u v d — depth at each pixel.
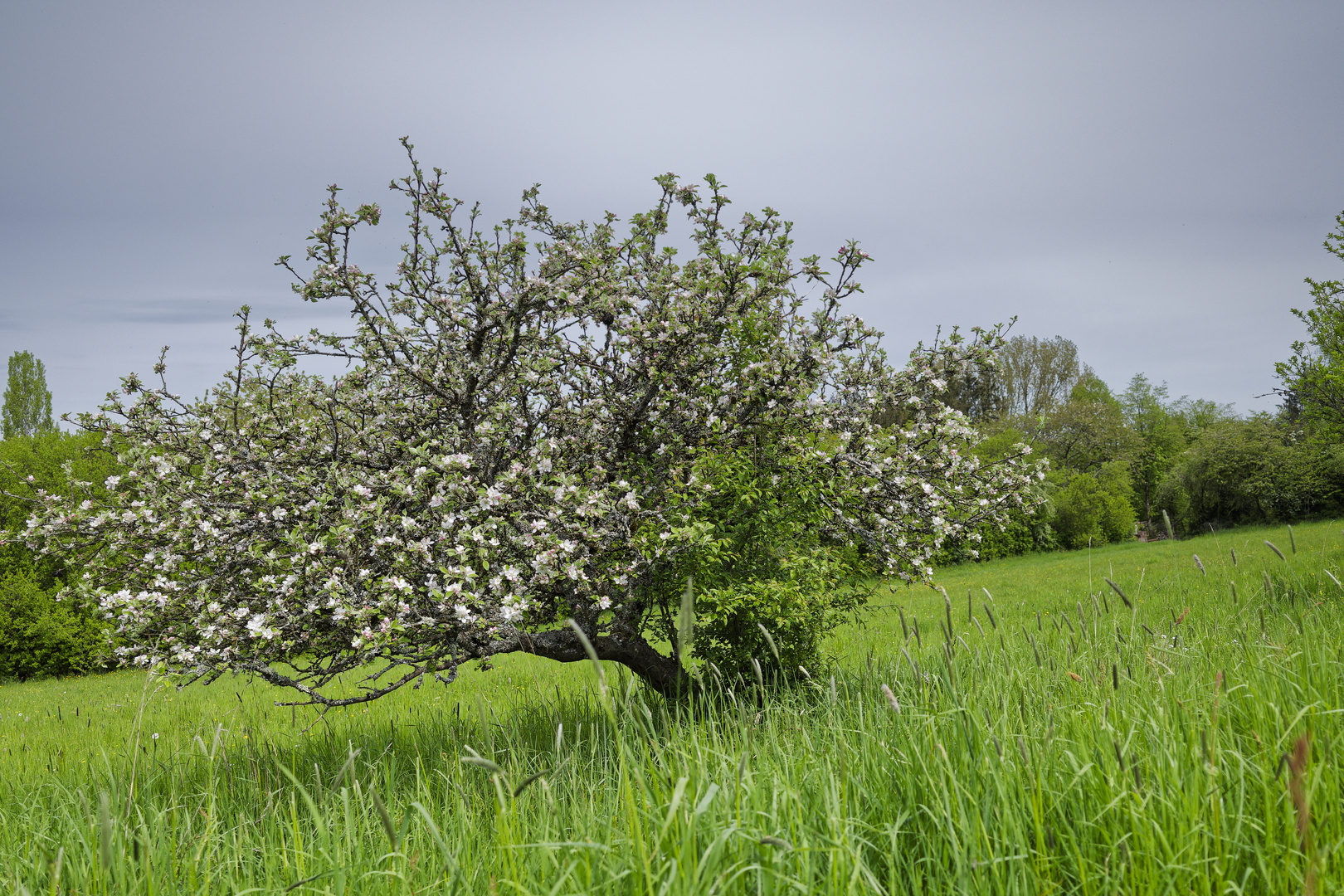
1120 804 2.37
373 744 5.86
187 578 5.17
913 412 7.15
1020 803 2.46
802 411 6.41
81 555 5.54
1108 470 43.22
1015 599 14.50
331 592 4.43
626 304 5.75
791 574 6.29
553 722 5.49
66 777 5.73
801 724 3.85
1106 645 4.77
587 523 4.99
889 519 6.72
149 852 2.87
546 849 2.36
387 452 5.76
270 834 3.44
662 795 2.70
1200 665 4.07
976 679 4.20
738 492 6.13
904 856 2.49
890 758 2.91
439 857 2.90
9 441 23.67
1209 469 38.22
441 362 5.70
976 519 6.84
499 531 4.94
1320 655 3.72
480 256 5.67
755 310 6.28
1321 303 14.47
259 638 4.63
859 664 6.92
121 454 5.27
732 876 2.14
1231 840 2.16
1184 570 15.30
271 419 5.66
